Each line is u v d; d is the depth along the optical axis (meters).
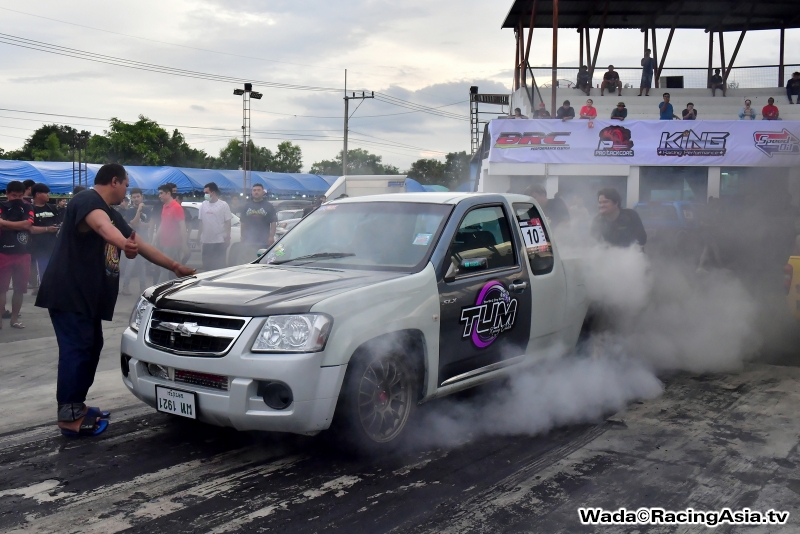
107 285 4.37
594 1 23.31
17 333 7.87
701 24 25.61
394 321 3.91
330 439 3.84
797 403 5.12
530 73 22.11
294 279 4.13
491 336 4.61
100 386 5.53
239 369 3.58
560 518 3.25
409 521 3.21
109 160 52.44
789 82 23.16
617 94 23.23
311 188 43.03
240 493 3.50
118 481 3.64
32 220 8.10
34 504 3.36
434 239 4.43
